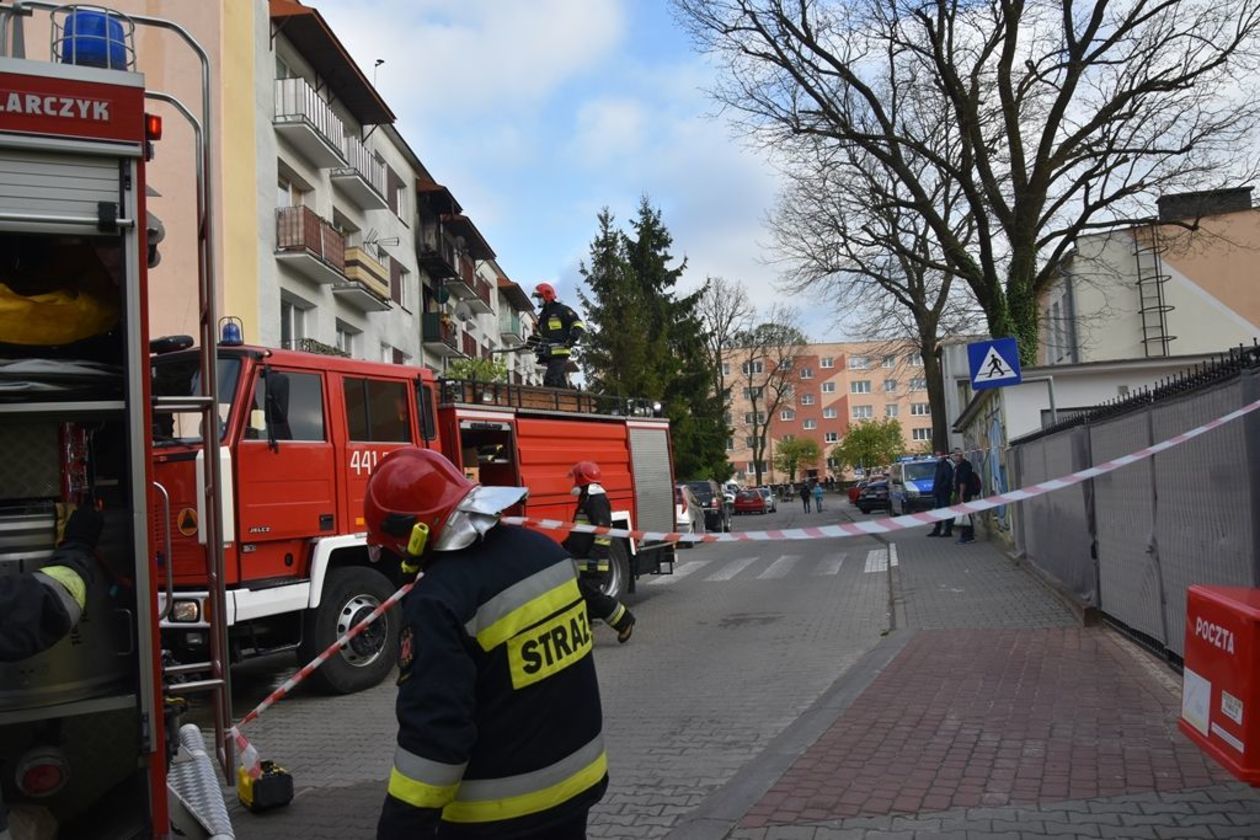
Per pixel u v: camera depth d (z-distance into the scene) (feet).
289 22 74.84
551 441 40.47
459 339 136.77
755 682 26.99
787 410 344.69
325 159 80.33
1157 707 20.26
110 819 11.41
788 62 73.82
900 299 112.88
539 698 8.48
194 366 25.88
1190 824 13.91
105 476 11.73
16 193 10.24
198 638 22.15
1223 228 107.55
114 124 10.57
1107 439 29.01
